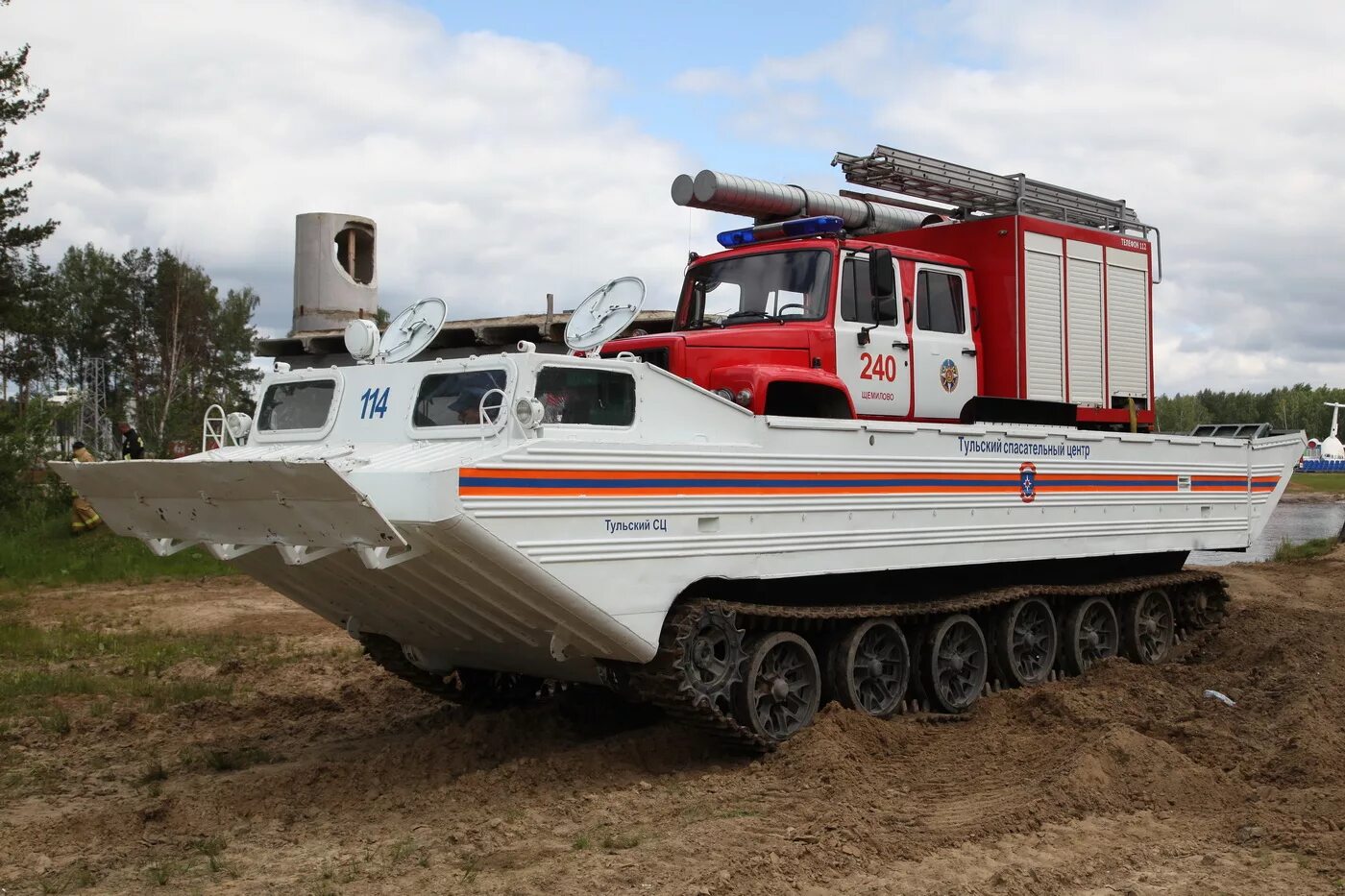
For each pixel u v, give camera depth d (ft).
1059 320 36.06
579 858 19.07
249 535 22.43
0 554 61.72
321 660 39.70
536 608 22.85
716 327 31.30
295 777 24.44
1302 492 167.22
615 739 26.55
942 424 31.71
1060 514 33.96
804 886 17.78
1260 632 41.52
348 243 66.44
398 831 20.99
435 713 31.55
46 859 20.12
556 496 22.29
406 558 21.17
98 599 53.42
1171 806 22.54
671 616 24.64
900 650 29.84
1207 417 301.63
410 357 26.73
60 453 78.33
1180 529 38.55
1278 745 26.68
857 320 31.30
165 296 170.60
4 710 32.24
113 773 26.30
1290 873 18.85
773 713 26.89
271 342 59.16
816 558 27.14
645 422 24.47
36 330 87.35
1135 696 31.27
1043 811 21.57
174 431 90.22
